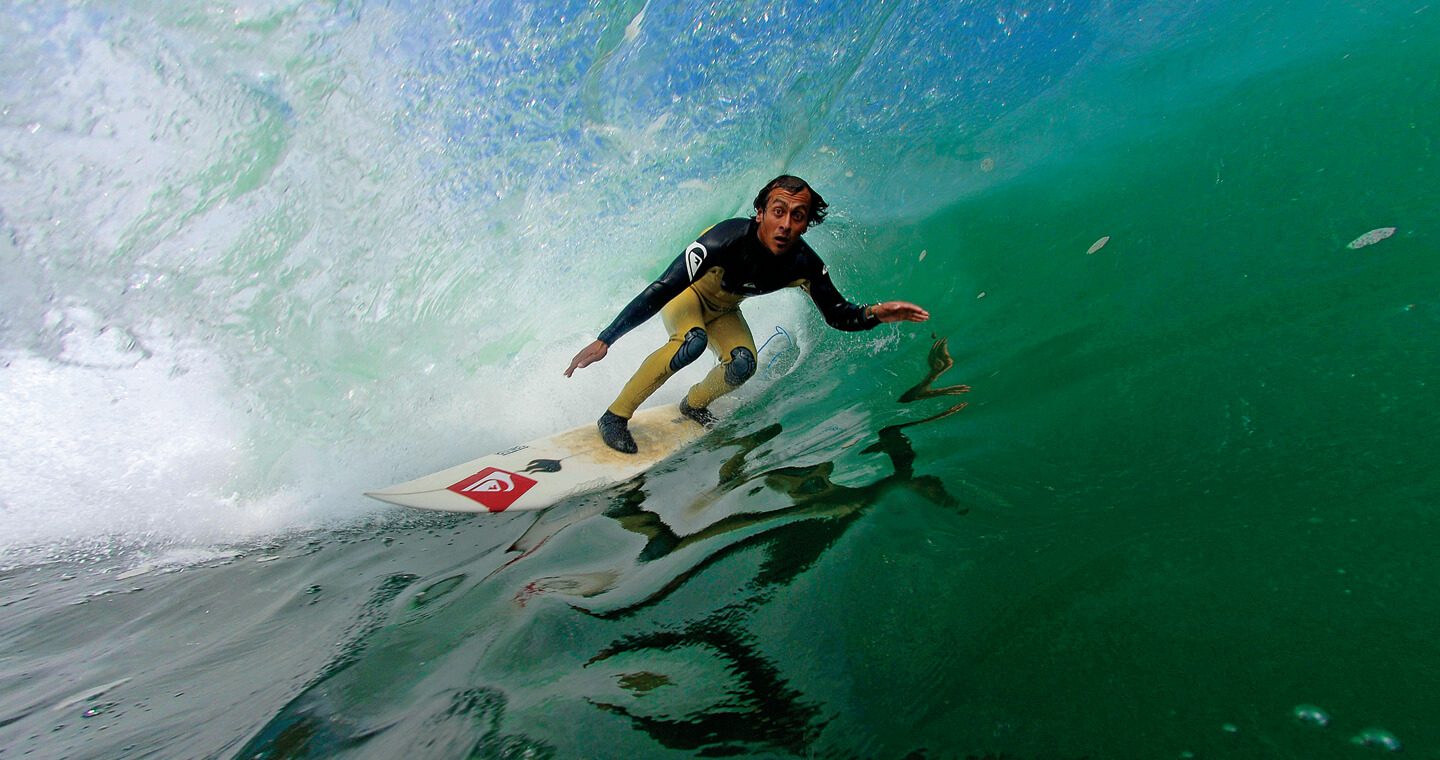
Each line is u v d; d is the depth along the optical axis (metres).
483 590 1.95
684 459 2.86
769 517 2.00
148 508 3.06
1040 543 1.56
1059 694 1.18
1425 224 2.30
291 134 3.79
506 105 4.09
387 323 3.71
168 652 1.98
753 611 1.55
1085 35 4.83
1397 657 1.08
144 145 3.72
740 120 4.53
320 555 2.59
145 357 3.55
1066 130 4.38
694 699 1.31
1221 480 1.60
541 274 4.08
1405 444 1.50
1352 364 1.83
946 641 1.34
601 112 4.25
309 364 3.59
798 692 1.29
